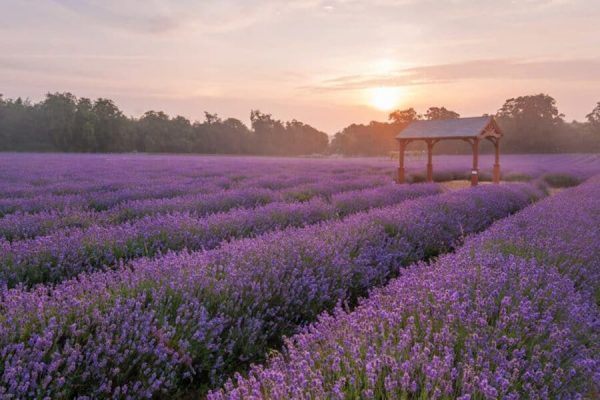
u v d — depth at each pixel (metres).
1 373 2.71
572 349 3.04
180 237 6.59
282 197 12.40
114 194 12.37
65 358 2.86
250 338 3.75
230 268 4.50
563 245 5.59
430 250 7.32
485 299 3.46
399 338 2.82
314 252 5.33
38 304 3.33
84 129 66.50
